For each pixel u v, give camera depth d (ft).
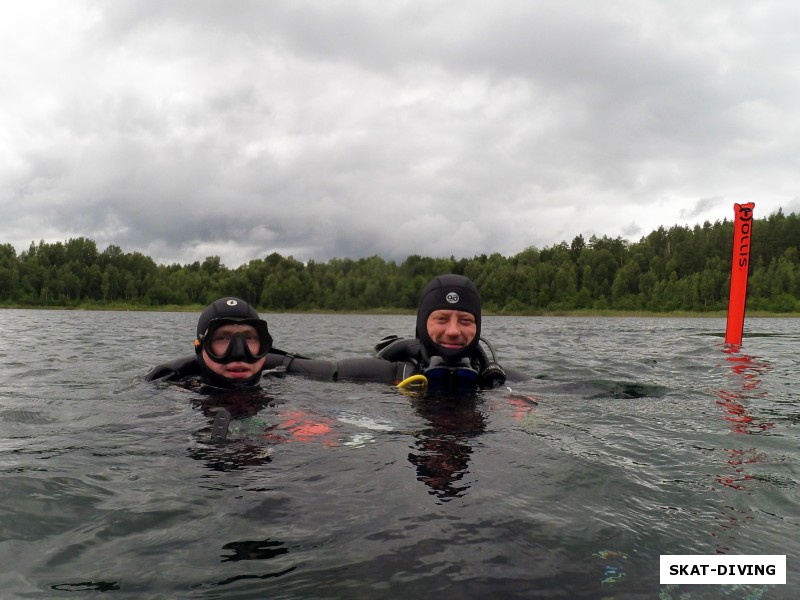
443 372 13.25
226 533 5.25
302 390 12.34
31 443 8.17
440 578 4.48
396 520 5.51
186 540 5.13
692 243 260.01
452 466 7.19
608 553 4.92
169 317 109.91
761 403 12.35
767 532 5.45
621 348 30.42
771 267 220.84
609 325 82.38
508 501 6.05
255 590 4.33
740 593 4.32
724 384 15.44
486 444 8.28
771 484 6.79
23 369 17.90
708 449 8.34
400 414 10.20
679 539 5.24
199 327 12.53
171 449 7.82
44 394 12.42
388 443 8.21
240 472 6.87
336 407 10.61
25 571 4.60
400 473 6.87
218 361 12.13
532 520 5.56
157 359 21.85
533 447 8.18
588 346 32.27
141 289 249.55
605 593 4.29
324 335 45.32
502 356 25.26
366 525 5.41
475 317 14.10
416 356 14.65
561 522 5.53
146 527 5.38
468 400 11.76
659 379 16.52
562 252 283.18
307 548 4.97
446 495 6.18
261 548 4.98
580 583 4.43
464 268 255.09
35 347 27.73
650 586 4.40
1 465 7.14
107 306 233.14
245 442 8.14
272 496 6.11
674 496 6.35
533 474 6.97
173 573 4.58
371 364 14.48
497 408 11.00
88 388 13.44
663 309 218.18
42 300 223.51
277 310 237.45
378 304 242.58
